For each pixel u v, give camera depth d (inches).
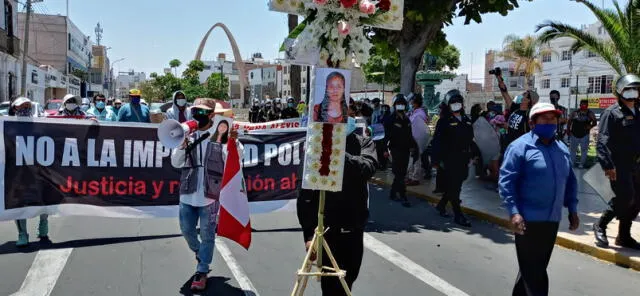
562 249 266.1
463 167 317.7
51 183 266.2
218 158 199.8
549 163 163.0
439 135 320.5
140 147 283.3
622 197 238.7
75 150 272.2
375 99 633.6
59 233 277.3
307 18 143.6
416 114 440.8
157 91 2420.0
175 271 219.9
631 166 236.4
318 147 136.6
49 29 2134.6
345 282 142.1
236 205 193.8
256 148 308.7
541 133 164.9
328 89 136.7
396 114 371.6
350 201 146.6
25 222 255.4
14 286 199.2
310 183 136.5
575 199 171.8
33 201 259.4
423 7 455.8
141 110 411.5
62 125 269.7
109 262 229.9
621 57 605.9
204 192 197.9
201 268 199.8
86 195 274.2
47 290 195.6
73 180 271.4
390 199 393.1
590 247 254.7
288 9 141.6
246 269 224.5
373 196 408.2
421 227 309.7
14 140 258.5
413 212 351.3
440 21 518.3
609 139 236.1
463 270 229.8
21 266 222.8
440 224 318.0
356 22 140.6
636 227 288.2
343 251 149.6
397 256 249.4
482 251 260.7
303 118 381.1
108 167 278.5
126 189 281.9
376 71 1593.3
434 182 458.0
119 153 280.2
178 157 197.8
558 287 212.2
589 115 560.4
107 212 279.0
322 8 137.6
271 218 324.5
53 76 1806.1
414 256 249.8
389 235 289.1
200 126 200.5
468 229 307.0
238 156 196.1
